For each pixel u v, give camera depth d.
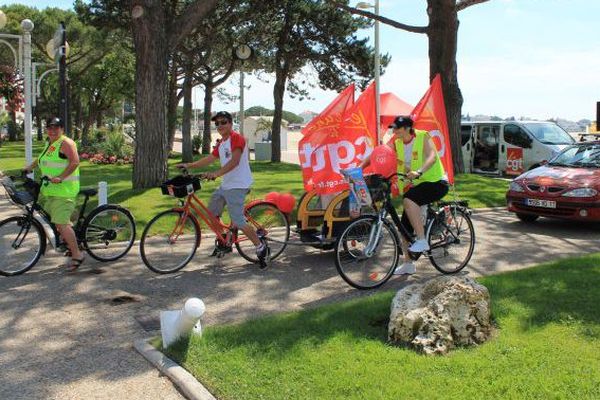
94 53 39.25
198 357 4.24
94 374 4.19
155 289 6.32
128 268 7.15
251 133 44.59
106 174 19.28
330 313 5.07
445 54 15.74
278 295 6.12
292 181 15.27
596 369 3.79
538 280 5.90
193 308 4.23
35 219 6.89
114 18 23.86
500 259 7.58
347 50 24.84
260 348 4.34
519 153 18.75
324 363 4.05
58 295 6.07
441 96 7.76
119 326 5.18
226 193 6.92
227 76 31.14
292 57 25.38
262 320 5.00
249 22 24.20
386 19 15.95
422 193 6.40
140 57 12.09
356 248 6.34
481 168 20.45
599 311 4.89
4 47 35.97
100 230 7.31
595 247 8.27
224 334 4.64
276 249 7.70
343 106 7.37
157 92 12.20
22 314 5.49
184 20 12.38
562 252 7.97
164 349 4.43
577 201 9.30
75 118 53.94
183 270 7.08
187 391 3.82
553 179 9.82
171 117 33.00
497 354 4.09
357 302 5.37
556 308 4.99
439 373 3.84
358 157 7.43
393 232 6.50
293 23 24.08
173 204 10.67
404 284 6.49
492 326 4.65
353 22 24.44
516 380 3.67
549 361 3.93
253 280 6.67
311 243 7.33
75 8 24.16
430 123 7.73
